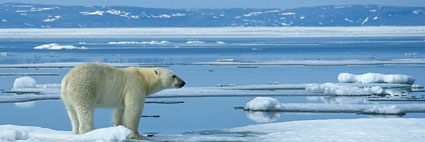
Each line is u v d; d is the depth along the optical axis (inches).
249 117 1424.7
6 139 774.5
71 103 840.9
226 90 2170.3
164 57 5620.1
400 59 4921.3
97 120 1354.6
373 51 6998.0
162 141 914.1
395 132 979.3
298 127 1091.9
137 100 869.8
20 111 1539.1
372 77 2623.0
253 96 2001.7
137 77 881.5
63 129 1230.9
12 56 5762.8
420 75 3097.9
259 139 933.2
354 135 946.1
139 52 6884.8
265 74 3208.7
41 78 2866.6
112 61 4822.8
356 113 1487.5
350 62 4308.6
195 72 3371.1
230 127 1243.8
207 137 956.0
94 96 845.2
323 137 930.1
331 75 3117.6
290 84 2463.1
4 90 2236.7
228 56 5861.2
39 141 765.9
